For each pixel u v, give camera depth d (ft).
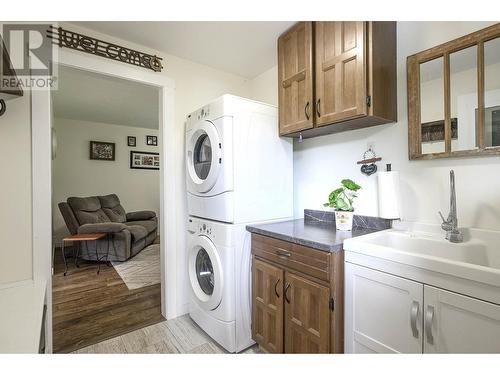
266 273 5.24
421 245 4.44
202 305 6.28
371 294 3.77
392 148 5.22
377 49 4.67
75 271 10.91
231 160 5.54
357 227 5.68
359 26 4.60
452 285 3.00
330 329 4.11
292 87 5.85
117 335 6.35
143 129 18.57
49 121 4.83
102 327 6.71
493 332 2.74
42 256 4.71
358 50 4.60
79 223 12.25
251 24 5.77
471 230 4.17
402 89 5.06
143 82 6.70
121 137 17.72
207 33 6.13
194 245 6.55
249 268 5.83
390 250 3.52
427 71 4.69
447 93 4.42
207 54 7.16
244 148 5.75
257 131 5.98
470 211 4.26
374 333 3.74
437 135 4.57
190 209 6.87
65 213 11.91
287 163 6.62
